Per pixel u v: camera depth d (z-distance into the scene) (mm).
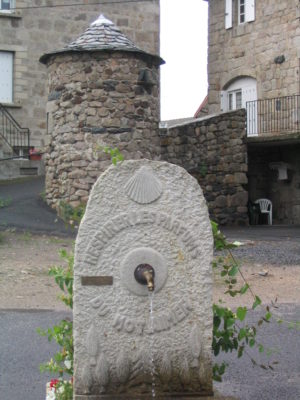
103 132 15164
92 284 4105
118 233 4133
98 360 4090
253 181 21828
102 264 4113
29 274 10062
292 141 19234
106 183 4145
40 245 12430
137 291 4113
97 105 15188
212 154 18250
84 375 4086
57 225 14250
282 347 6516
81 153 15203
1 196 17031
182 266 4164
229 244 4562
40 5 24500
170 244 4160
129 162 4168
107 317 4105
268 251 12609
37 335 6852
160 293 4141
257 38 23797
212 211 18219
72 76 15328
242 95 24609
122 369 4098
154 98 15828
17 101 24203
